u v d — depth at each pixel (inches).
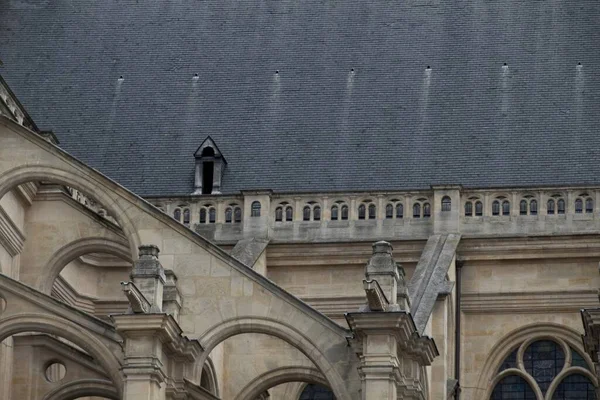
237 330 6761.8
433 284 7554.1
